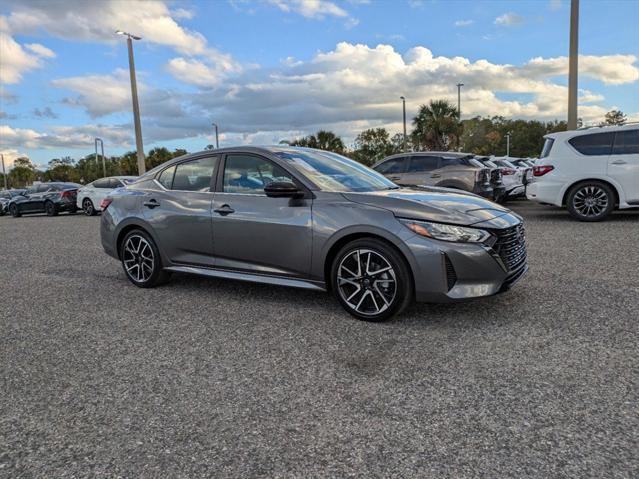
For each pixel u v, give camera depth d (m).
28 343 3.68
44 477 2.04
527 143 82.75
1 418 2.55
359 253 3.85
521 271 4.00
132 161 56.34
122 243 5.49
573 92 13.57
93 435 2.36
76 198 18.45
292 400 2.63
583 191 9.05
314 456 2.12
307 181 4.22
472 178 9.80
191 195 4.89
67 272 6.45
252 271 4.47
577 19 13.23
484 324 3.69
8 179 86.06
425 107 34.16
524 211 11.52
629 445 2.10
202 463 2.10
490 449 2.12
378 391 2.70
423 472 1.98
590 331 3.44
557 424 2.29
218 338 3.64
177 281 5.59
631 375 2.75
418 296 3.62
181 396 2.72
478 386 2.70
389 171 10.70
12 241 10.42
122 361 3.26
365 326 3.77
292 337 3.60
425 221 3.60
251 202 4.44
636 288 4.46
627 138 8.70
